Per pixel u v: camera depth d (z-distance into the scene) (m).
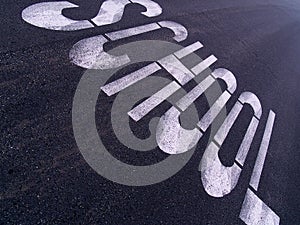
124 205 7.54
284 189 11.40
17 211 6.34
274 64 19.92
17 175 6.92
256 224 9.34
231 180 10.12
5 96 8.34
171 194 8.48
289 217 10.53
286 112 16.03
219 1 23.89
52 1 12.73
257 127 13.24
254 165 11.36
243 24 22.89
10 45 9.73
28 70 9.34
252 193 10.26
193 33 16.83
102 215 7.07
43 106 8.64
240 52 18.33
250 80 16.30
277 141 13.45
